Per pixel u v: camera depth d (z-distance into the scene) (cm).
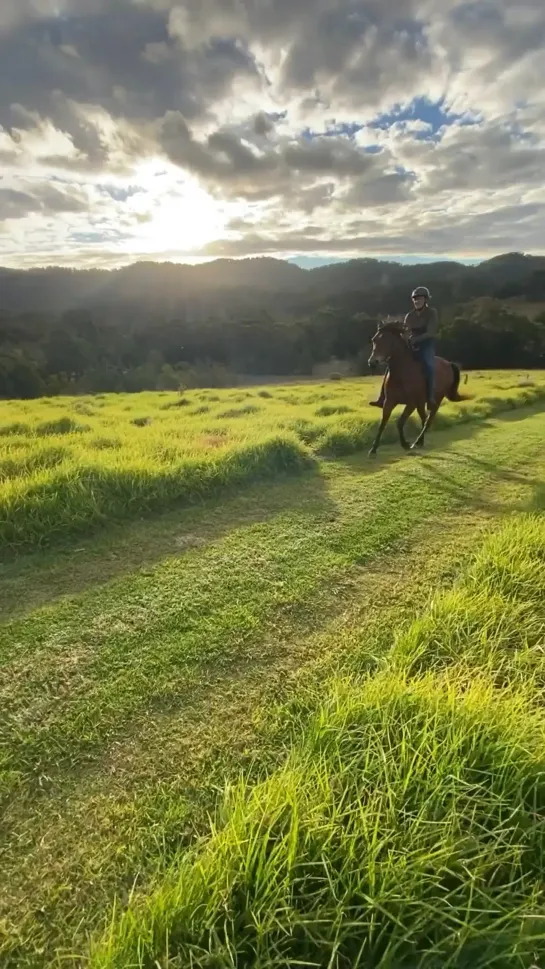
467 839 172
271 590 397
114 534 503
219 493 627
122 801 213
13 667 299
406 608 372
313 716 253
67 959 158
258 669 302
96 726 255
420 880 157
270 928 150
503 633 312
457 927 153
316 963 146
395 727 225
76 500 514
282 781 195
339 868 167
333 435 894
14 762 232
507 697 254
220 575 420
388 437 990
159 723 258
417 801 187
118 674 295
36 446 748
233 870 164
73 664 303
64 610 364
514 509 586
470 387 2217
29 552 459
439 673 274
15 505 482
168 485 590
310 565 440
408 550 477
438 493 649
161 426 1012
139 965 141
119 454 681
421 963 144
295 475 723
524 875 161
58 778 224
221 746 243
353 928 152
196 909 156
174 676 294
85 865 186
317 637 336
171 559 450
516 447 939
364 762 207
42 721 257
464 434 1087
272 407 1470
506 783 193
